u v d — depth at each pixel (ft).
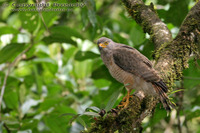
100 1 56.65
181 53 24.06
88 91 38.24
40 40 33.09
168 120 33.42
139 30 32.58
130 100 23.26
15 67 41.65
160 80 22.75
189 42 24.43
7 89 35.22
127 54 26.76
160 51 24.75
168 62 23.71
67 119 33.47
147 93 23.45
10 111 35.65
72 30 32.22
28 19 29.68
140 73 24.52
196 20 25.05
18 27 45.03
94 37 33.96
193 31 24.80
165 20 32.19
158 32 26.58
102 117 20.03
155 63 24.91
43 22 29.30
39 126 38.04
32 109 40.86
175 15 31.65
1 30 33.04
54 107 34.83
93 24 31.30
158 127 39.37
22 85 36.14
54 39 33.14
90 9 31.17
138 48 31.60
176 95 32.24
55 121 33.78
